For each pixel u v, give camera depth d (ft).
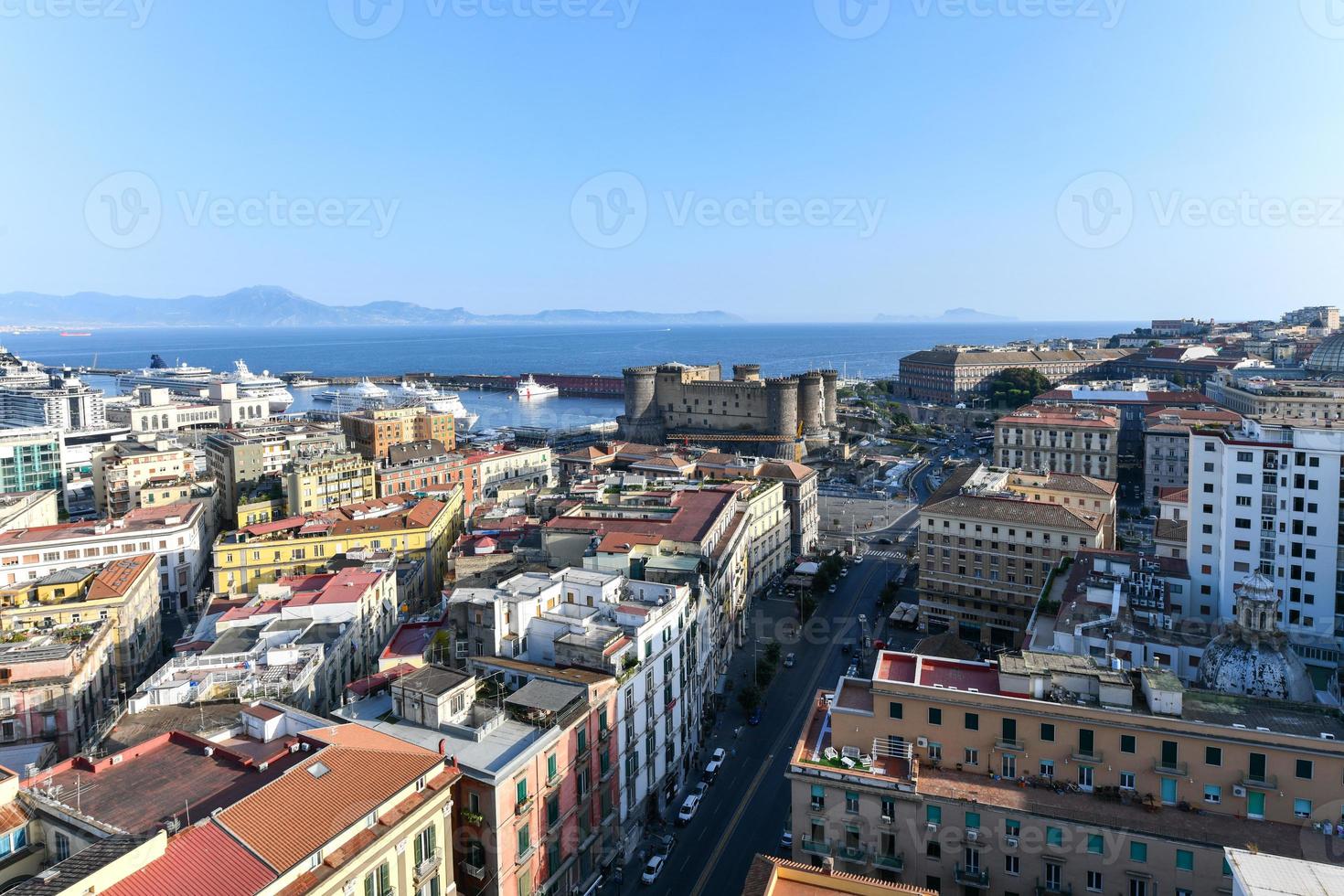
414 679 270.05
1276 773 220.23
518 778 238.48
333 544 563.07
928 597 541.34
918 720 254.27
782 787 351.87
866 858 244.42
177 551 598.34
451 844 225.35
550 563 464.65
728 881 290.76
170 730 257.14
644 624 314.76
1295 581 391.04
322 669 340.18
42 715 334.85
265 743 235.40
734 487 606.55
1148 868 218.18
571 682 282.56
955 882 236.02
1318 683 363.97
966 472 655.76
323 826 190.80
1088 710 235.61
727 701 437.17
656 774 328.49
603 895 282.15
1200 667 296.92
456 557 471.62
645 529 491.72
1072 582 415.03
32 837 198.29
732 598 501.15
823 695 304.30
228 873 172.96
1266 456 392.06
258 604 419.95
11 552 540.11
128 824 191.01
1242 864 174.29
